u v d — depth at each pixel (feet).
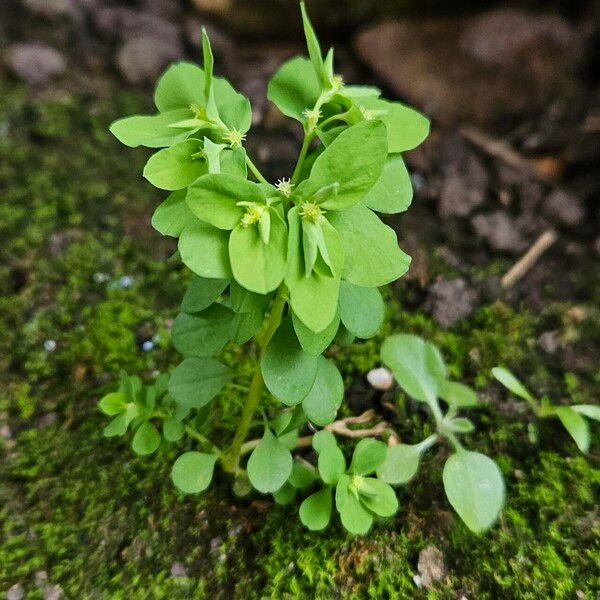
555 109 1.08
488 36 1.10
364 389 0.80
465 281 0.91
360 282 0.51
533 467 0.75
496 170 1.02
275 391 0.56
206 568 0.69
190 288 0.58
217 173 0.47
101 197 0.99
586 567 0.68
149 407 0.67
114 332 0.86
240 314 0.57
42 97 1.09
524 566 0.68
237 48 1.20
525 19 1.11
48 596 0.68
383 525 0.70
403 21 1.14
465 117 1.08
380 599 0.66
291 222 0.48
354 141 0.49
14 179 1.00
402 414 0.77
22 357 0.84
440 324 0.87
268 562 0.68
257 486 0.61
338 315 0.56
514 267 0.94
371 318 0.57
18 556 0.70
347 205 0.50
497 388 0.81
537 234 0.97
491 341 0.85
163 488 0.73
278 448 0.63
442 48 1.10
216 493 0.73
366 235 0.52
